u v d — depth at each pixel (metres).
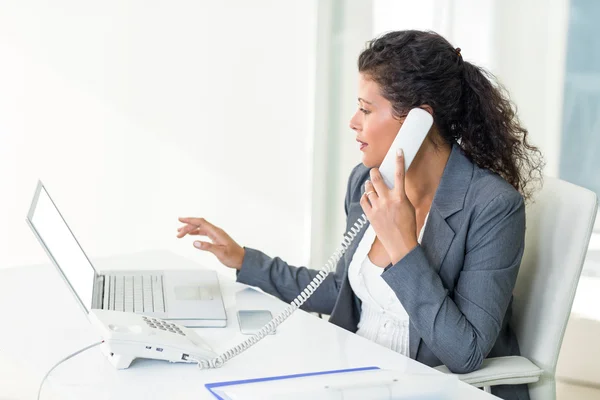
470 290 1.48
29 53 3.04
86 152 3.20
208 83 3.35
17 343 1.39
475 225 1.51
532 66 2.47
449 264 1.53
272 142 3.49
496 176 1.58
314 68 3.46
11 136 3.08
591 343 2.37
